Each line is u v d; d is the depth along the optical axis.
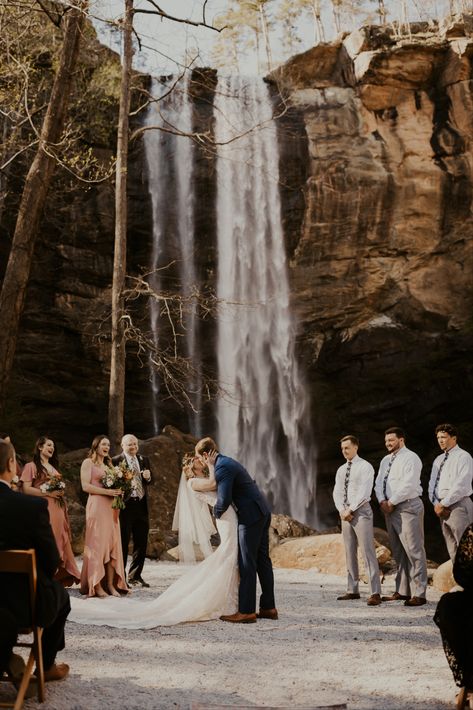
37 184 15.27
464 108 25.91
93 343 24.80
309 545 12.56
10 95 18.75
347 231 26.00
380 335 25.97
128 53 15.84
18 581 4.70
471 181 25.66
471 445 25.25
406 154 26.05
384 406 26.14
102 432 25.55
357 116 26.45
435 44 26.11
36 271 24.34
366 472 9.25
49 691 4.89
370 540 9.04
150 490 17.27
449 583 10.00
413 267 25.91
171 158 27.12
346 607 8.62
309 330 26.61
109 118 25.67
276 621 7.59
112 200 25.25
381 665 5.75
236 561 7.71
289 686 5.14
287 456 26.97
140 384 26.20
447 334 25.31
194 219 27.33
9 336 14.66
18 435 21.08
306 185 26.05
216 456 7.85
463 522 8.89
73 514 14.26
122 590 9.23
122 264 15.56
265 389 27.05
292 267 26.55
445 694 4.95
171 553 13.32
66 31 15.65
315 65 27.61
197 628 7.17
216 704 4.64
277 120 26.98
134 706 4.60
